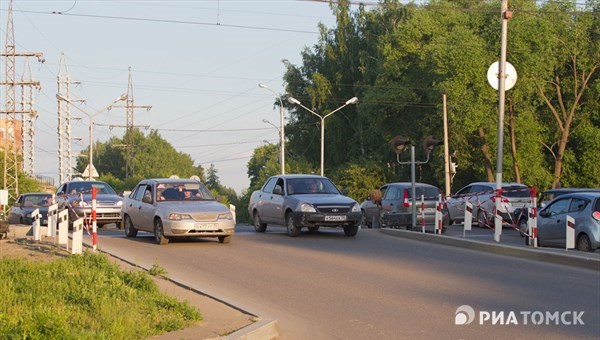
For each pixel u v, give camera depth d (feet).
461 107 173.27
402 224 91.50
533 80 175.22
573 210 69.36
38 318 27.58
